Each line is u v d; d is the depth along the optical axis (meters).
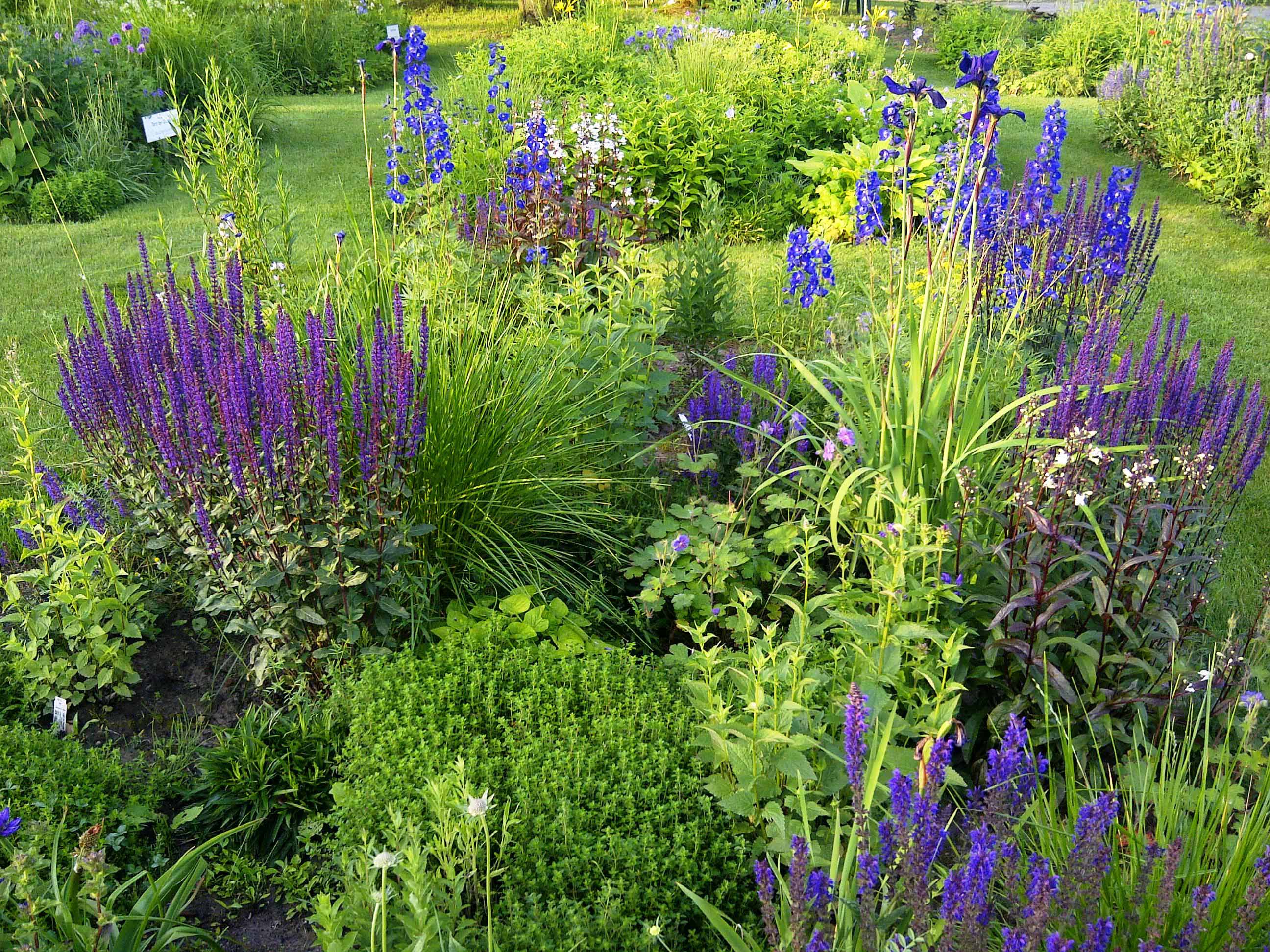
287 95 16.92
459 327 4.72
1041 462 3.86
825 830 3.14
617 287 5.86
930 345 4.46
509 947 2.71
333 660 3.93
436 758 3.29
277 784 3.53
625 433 5.19
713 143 10.20
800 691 3.23
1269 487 5.79
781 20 17.89
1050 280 6.36
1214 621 4.51
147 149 11.29
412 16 24.08
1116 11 19.44
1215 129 11.41
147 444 4.16
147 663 4.26
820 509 4.54
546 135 7.55
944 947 2.21
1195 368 4.39
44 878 3.01
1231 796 3.19
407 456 3.95
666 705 3.68
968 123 4.25
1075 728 3.77
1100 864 2.51
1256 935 2.54
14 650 4.00
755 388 4.71
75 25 13.29
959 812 3.56
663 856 3.04
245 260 5.89
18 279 8.08
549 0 22.23
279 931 3.15
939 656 3.61
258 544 3.77
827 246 5.79
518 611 4.11
